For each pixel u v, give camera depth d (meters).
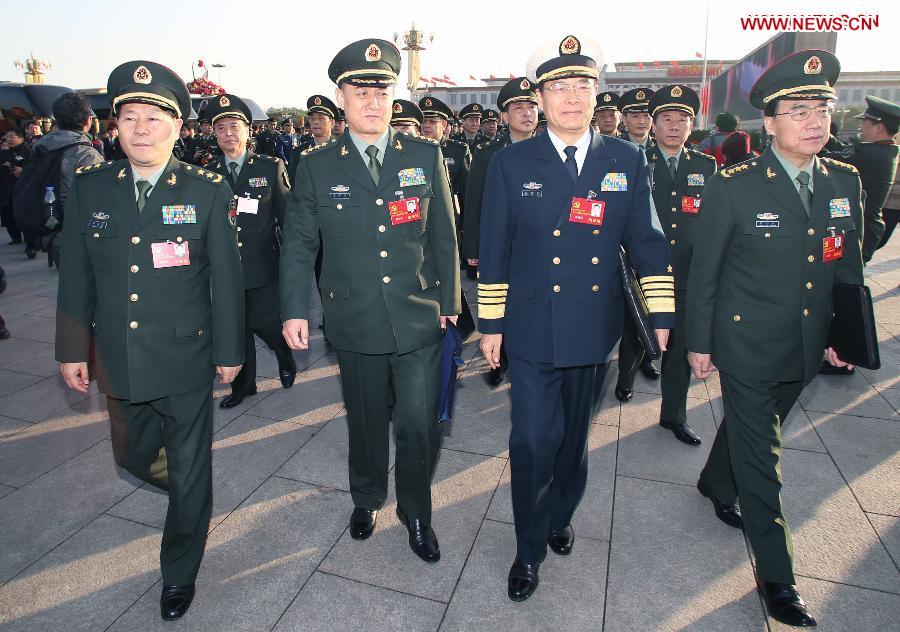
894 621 2.05
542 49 2.08
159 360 2.08
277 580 2.31
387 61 2.26
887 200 5.64
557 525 2.44
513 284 2.23
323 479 3.01
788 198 2.11
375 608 2.16
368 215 2.34
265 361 4.68
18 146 9.30
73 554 2.49
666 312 2.13
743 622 2.07
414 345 2.36
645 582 2.26
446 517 2.68
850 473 2.93
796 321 2.14
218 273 2.16
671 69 65.88
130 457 2.26
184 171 2.15
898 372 4.11
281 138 13.46
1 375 4.45
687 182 3.31
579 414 2.32
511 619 2.10
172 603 2.13
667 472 3.01
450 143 6.18
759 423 2.18
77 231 2.12
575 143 2.14
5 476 3.09
